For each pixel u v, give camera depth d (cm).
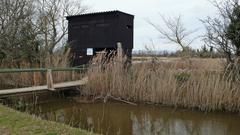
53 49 1848
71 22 1652
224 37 993
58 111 984
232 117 884
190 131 751
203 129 766
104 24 1529
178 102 1012
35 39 1762
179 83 1026
